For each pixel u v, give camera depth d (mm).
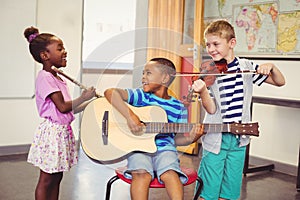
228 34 2238
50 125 2291
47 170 2264
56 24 4559
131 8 5602
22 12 4328
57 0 4543
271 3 4129
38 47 2336
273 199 3223
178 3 4613
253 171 3949
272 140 4207
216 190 2240
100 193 3137
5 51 4285
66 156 2312
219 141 2170
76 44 4695
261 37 4234
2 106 4340
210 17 4770
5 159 4105
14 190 3150
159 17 4762
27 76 4430
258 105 4320
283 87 4086
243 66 2283
